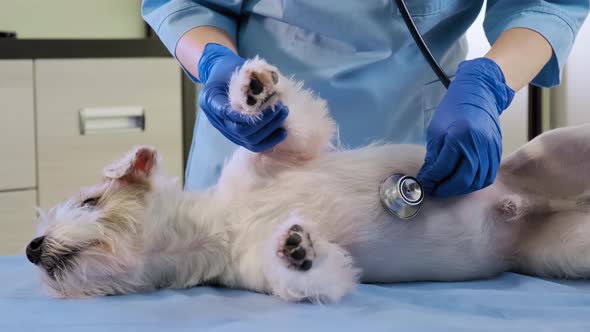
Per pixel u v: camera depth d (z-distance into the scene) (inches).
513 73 65.7
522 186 66.3
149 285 56.6
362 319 44.6
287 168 58.8
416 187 54.9
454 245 58.6
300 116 56.7
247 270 55.2
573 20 71.1
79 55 118.5
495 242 61.5
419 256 58.2
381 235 57.2
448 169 56.4
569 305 49.0
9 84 114.0
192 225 56.6
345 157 59.6
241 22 75.6
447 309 49.0
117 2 150.5
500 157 59.1
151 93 124.6
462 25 72.7
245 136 54.1
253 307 49.3
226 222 57.4
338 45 70.4
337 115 70.8
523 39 68.1
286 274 50.1
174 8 73.5
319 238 51.4
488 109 58.6
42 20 144.3
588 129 66.6
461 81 60.8
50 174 119.1
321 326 43.0
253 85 50.0
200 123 74.8
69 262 54.2
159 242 56.1
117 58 121.3
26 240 118.5
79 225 54.9
